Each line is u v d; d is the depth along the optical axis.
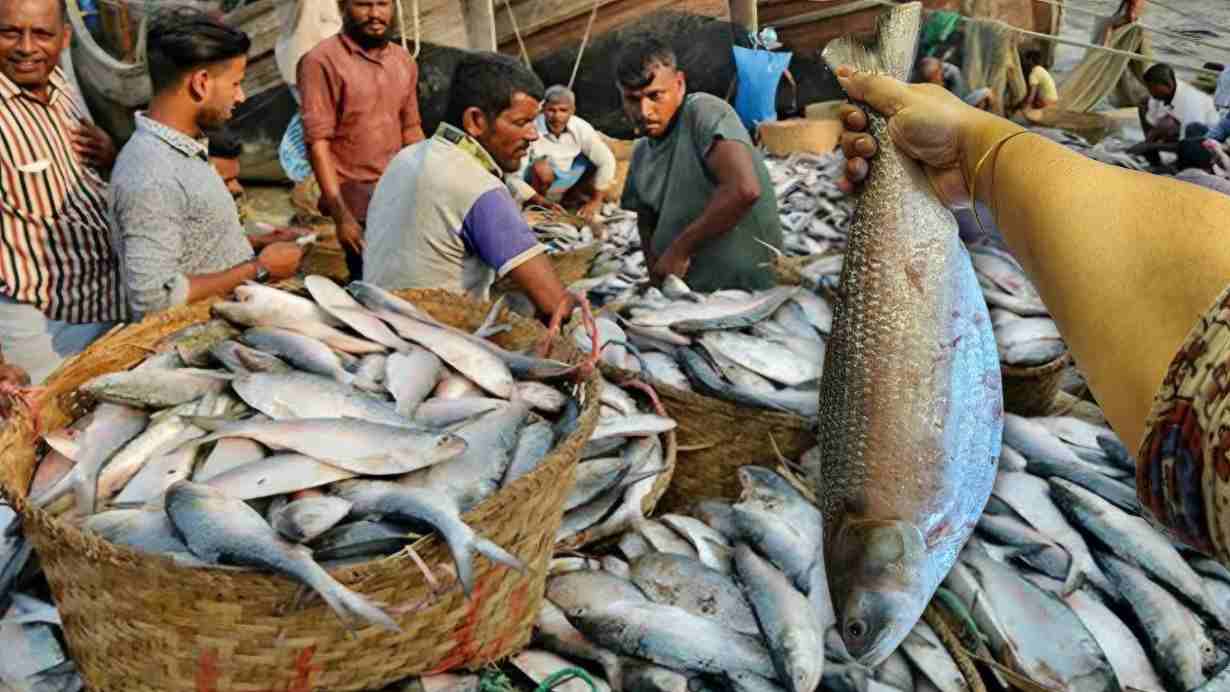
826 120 6.98
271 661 1.55
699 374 2.67
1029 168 0.91
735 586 2.11
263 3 7.52
